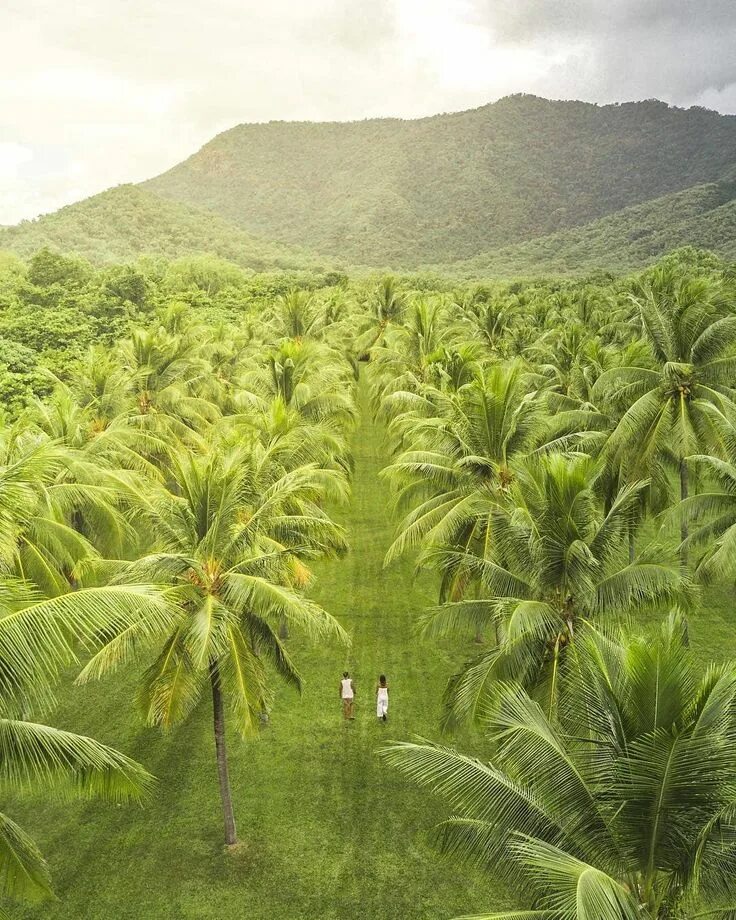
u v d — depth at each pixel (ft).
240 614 53.62
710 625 90.43
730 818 31.96
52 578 67.15
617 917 28.45
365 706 74.90
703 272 312.09
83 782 39.58
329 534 68.33
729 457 79.92
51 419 93.04
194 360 135.54
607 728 36.19
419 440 94.32
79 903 51.37
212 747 69.00
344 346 227.81
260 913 50.44
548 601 56.29
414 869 53.83
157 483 93.20
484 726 52.11
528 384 125.08
